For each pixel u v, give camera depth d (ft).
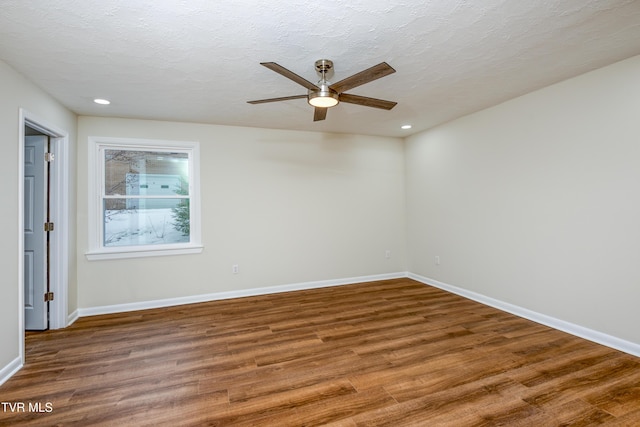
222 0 5.33
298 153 14.58
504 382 6.77
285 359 7.93
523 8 5.74
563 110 9.27
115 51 6.99
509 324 10.07
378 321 10.50
